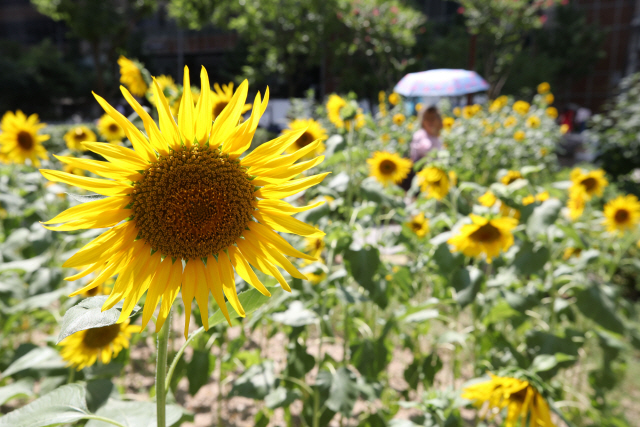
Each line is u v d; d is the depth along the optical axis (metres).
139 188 1.16
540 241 2.92
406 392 2.92
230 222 1.21
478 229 2.50
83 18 21.06
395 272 2.88
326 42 19.42
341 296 2.47
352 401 2.27
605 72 34.94
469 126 9.71
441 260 2.61
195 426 2.96
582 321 3.96
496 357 2.75
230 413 3.13
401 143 7.95
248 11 19.09
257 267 1.25
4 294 2.69
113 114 1.10
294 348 2.54
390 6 17.09
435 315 2.60
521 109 10.51
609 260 3.48
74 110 35.47
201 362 2.45
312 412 2.62
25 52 39.16
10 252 3.16
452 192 3.25
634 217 3.42
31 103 33.78
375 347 2.67
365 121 3.77
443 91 9.02
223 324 2.56
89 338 2.07
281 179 1.25
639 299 4.77
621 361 3.26
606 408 2.77
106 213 1.14
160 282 1.18
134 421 1.55
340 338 4.06
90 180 1.10
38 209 3.62
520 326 2.92
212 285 1.22
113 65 23.11
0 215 4.09
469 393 1.92
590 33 31.69
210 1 19.03
